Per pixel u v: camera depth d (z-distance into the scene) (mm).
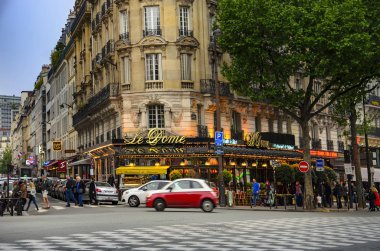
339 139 61375
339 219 21453
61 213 26188
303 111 32188
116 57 43812
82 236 14289
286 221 19906
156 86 40562
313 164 51062
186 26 41875
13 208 28453
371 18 31312
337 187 34406
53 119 88125
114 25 44469
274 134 46344
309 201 31156
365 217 23141
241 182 41281
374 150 62688
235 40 30875
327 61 28672
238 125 45406
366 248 11969
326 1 29734
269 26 29422
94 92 53781
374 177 45625
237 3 30297
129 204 31406
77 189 32812
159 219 20234
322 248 11961
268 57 30812
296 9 29641
